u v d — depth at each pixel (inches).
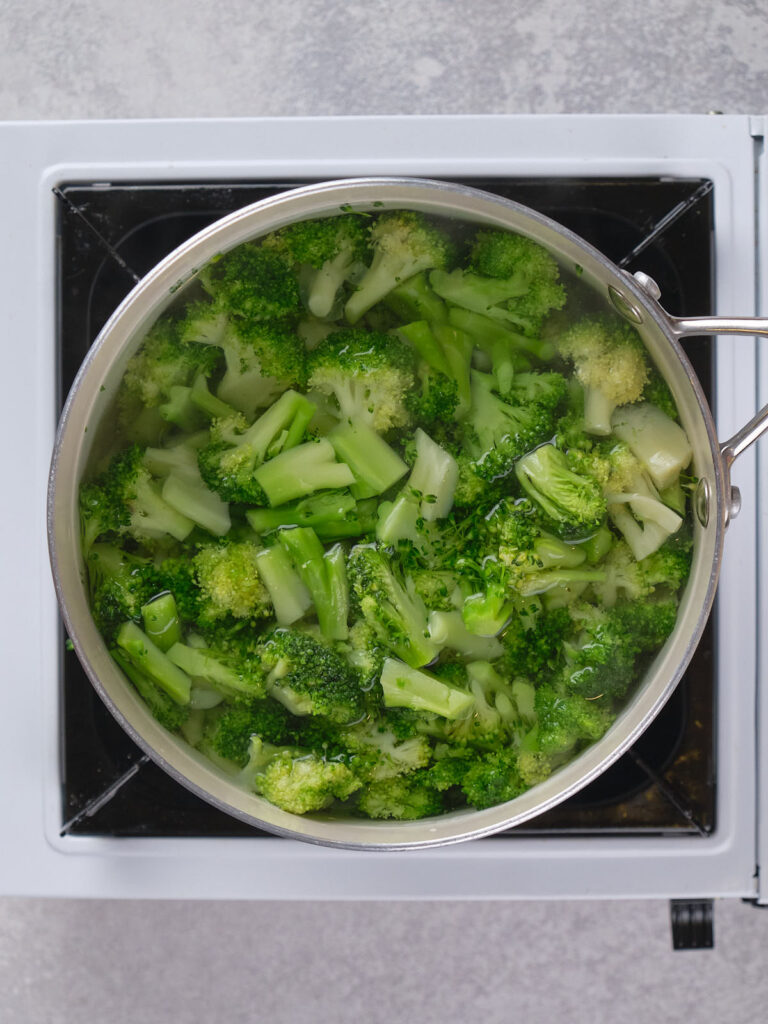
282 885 20.8
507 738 19.5
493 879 20.9
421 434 19.6
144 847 20.9
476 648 19.6
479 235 19.0
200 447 19.5
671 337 17.7
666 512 19.2
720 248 20.8
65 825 21.0
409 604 19.5
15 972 26.6
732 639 21.2
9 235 20.7
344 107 25.5
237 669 19.3
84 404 18.0
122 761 21.4
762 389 20.9
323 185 17.7
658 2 25.4
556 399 19.4
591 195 20.9
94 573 19.0
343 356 19.4
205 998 26.7
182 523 19.4
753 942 26.6
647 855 21.0
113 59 25.6
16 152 20.6
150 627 19.3
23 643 21.0
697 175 20.8
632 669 19.2
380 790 19.3
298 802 18.9
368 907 26.8
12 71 25.6
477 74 25.4
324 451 19.5
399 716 19.5
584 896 20.9
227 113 25.5
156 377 19.1
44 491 20.9
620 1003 26.6
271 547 19.6
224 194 20.8
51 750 21.0
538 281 19.1
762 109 25.3
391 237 19.1
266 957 26.7
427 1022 26.6
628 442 19.3
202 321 19.1
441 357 19.6
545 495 19.2
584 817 21.2
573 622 19.4
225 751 19.2
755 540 21.2
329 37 25.5
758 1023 26.5
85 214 20.9
